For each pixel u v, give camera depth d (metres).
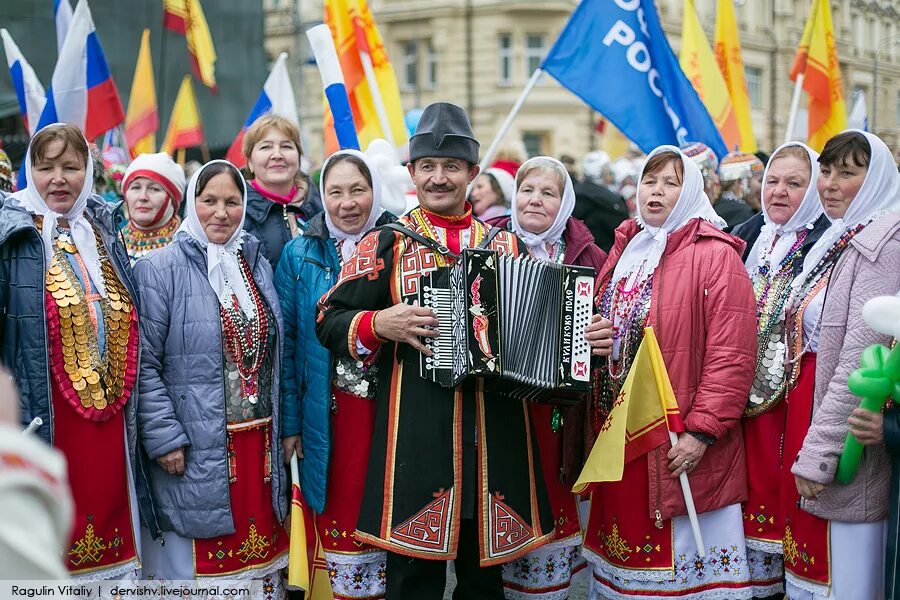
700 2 20.88
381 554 3.76
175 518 3.65
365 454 3.71
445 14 30.23
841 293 3.39
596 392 3.84
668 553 3.64
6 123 9.93
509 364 3.23
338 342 3.44
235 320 3.71
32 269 3.34
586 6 5.80
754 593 3.83
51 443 3.32
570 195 4.26
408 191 6.23
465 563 3.53
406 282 3.47
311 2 26.67
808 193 3.75
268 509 3.78
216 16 11.52
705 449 3.57
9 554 1.52
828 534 3.40
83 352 3.42
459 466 3.38
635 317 3.71
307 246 3.97
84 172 3.49
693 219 3.71
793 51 20.55
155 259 3.73
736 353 3.55
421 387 3.40
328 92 4.82
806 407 3.54
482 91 30.38
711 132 5.76
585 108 30.00
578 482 3.62
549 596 3.90
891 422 3.16
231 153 6.48
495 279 3.22
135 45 10.95
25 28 10.01
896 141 8.63
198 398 3.65
